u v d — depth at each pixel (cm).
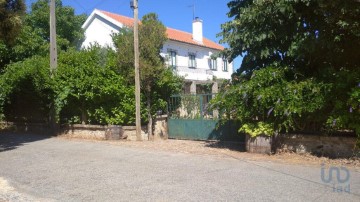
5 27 1232
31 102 1762
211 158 973
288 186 677
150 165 889
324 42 907
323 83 895
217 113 1315
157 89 1499
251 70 1132
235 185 689
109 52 1488
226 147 1180
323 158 916
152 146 1215
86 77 1403
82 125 1512
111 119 1450
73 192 668
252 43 1034
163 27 1458
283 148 1002
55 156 1042
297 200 592
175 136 1449
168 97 1518
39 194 663
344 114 862
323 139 932
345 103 865
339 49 929
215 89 3153
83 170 848
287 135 993
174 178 752
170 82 1492
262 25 1005
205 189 666
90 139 1434
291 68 1011
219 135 1324
